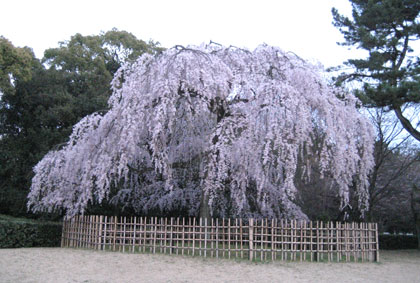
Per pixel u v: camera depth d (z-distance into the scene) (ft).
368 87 38.14
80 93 54.75
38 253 25.82
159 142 25.75
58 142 50.06
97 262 22.90
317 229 26.73
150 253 26.32
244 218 33.83
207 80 26.05
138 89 26.78
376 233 29.63
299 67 28.43
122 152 25.40
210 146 26.50
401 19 41.98
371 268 25.53
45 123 51.57
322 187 45.47
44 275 19.29
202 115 29.58
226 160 25.75
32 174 47.98
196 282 18.75
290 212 33.45
